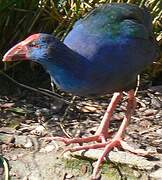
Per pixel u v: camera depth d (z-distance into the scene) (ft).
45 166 16.15
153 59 17.21
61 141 16.89
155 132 17.87
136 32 16.07
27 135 17.52
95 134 17.06
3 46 20.70
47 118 18.47
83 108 19.04
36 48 15.30
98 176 15.72
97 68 15.47
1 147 16.92
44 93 19.70
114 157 15.83
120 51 15.66
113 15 16.22
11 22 20.66
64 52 15.23
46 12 20.67
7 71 20.66
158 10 20.16
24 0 20.53
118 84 16.01
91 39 15.60
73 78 15.47
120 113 18.84
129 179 15.56
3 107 18.90
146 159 15.94
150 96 19.84
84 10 20.38
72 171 15.99
